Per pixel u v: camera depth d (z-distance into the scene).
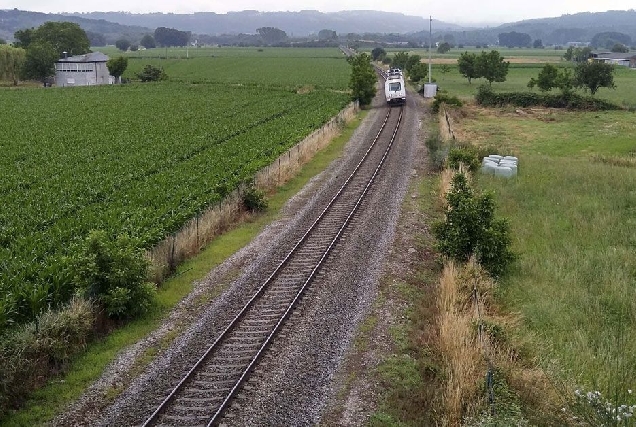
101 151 44.50
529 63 160.75
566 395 13.84
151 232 23.92
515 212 30.69
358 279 21.58
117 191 31.94
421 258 24.33
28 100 81.25
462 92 93.38
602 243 26.05
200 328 18.08
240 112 67.75
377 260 23.42
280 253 24.27
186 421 13.57
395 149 45.97
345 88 96.94
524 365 16.05
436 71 133.75
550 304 19.94
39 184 33.81
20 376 14.88
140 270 19.20
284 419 13.69
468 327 17.00
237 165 37.28
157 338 17.67
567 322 18.75
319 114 61.47
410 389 15.04
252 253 24.53
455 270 21.19
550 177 37.50
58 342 16.05
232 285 21.28
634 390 14.60
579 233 27.28
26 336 15.48
